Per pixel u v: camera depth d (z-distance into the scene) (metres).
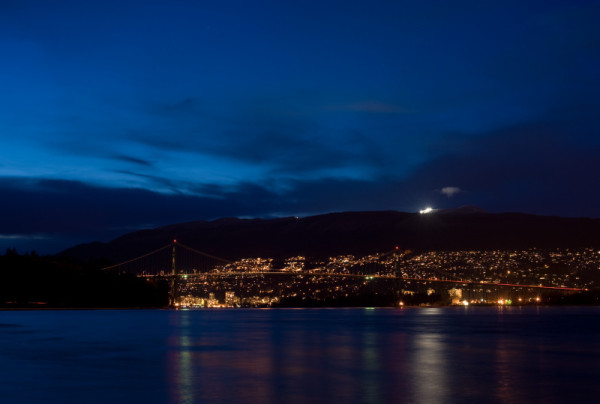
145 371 42.81
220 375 40.38
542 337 79.62
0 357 53.28
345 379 38.28
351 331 94.81
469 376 39.59
